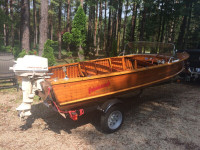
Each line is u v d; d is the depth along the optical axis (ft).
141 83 15.94
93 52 66.23
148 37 68.74
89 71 16.81
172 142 12.08
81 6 38.14
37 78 11.95
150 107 18.38
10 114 15.67
